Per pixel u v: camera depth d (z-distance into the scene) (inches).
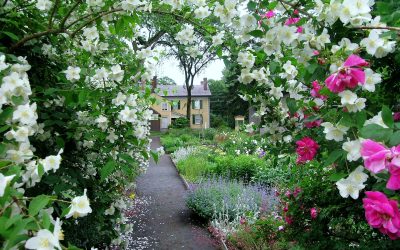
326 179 97.0
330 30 62.8
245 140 539.5
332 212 94.0
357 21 56.5
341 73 50.4
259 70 81.1
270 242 148.3
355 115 51.6
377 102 74.1
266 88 87.6
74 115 97.3
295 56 66.8
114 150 93.5
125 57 99.5
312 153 71.6
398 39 56.9
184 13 87.0
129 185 135.6
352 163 53.2
